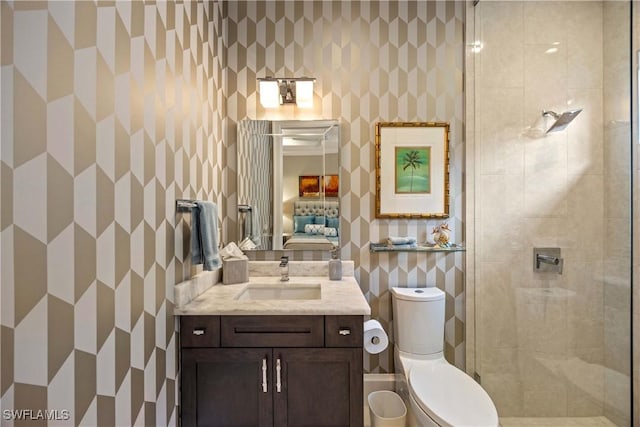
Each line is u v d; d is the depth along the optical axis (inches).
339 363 54.8
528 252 75.8
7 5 23.5
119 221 36.9
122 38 37.2
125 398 38.4
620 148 69.1
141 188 41.7
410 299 73.4
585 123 73.3
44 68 26.5
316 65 80.6
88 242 31.8
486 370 77.1
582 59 73.9
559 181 74.5
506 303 76.9
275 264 79.4
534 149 75.7
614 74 70.4
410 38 80.8
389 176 80.7
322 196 80.4
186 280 57.2
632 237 66.9
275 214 80.7
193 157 59.7
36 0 25.8
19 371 24.6
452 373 63.5
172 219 51.3
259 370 54.4
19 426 24.7
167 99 49.0
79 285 30.6
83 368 31.4
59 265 28.2
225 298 60.0
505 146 77.0
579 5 74.4
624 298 68.1
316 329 54.6
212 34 70.4
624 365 68.0
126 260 38.4
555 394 74.1
